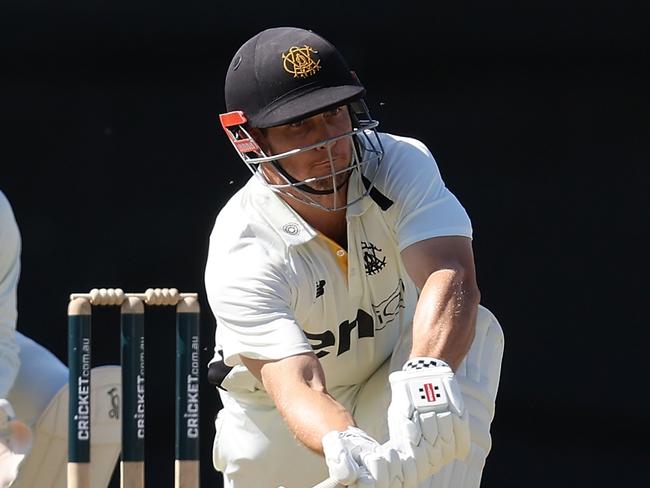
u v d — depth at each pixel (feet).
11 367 39.75
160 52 70.85
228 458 35.91
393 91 69.15
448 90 68.90
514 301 66.74
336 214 30.55
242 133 29.96
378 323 32.30
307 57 29.12
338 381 33.55
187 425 37.06
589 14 67.67
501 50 68.49
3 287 39.83
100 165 71.10
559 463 62.95
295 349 28.78
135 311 36.65
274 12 69.31
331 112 29.01
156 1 70.23
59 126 71.36
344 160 29.37
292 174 29.55
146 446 66.59
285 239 30.35
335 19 69.05
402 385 26.27
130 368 36.55
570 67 68.13
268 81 29.12
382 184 30.40
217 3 69.82
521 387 65.41
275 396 28.32
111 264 70.18
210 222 70.38
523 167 68.28
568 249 67.21
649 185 67.05
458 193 68.44
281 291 29.99
